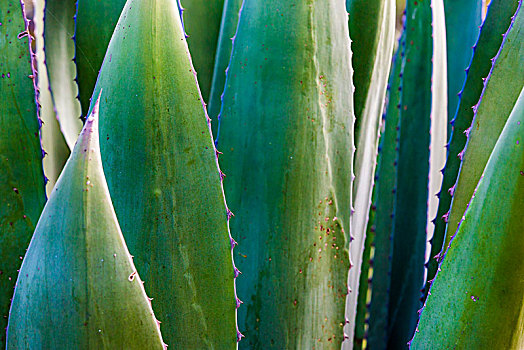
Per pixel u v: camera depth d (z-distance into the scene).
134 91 1.42
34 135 1.57
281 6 1.55
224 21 1.77
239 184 1.58
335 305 1.58
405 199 1.84
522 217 1.32
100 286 1.29
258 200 1.57
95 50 1.81
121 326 1.30
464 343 1.38
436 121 1.82
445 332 1.40
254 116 1.57
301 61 1.55
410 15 1.82
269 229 1.56
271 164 1.56
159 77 1.41
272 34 1.56
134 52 1.42
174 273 1.42
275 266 1.56
